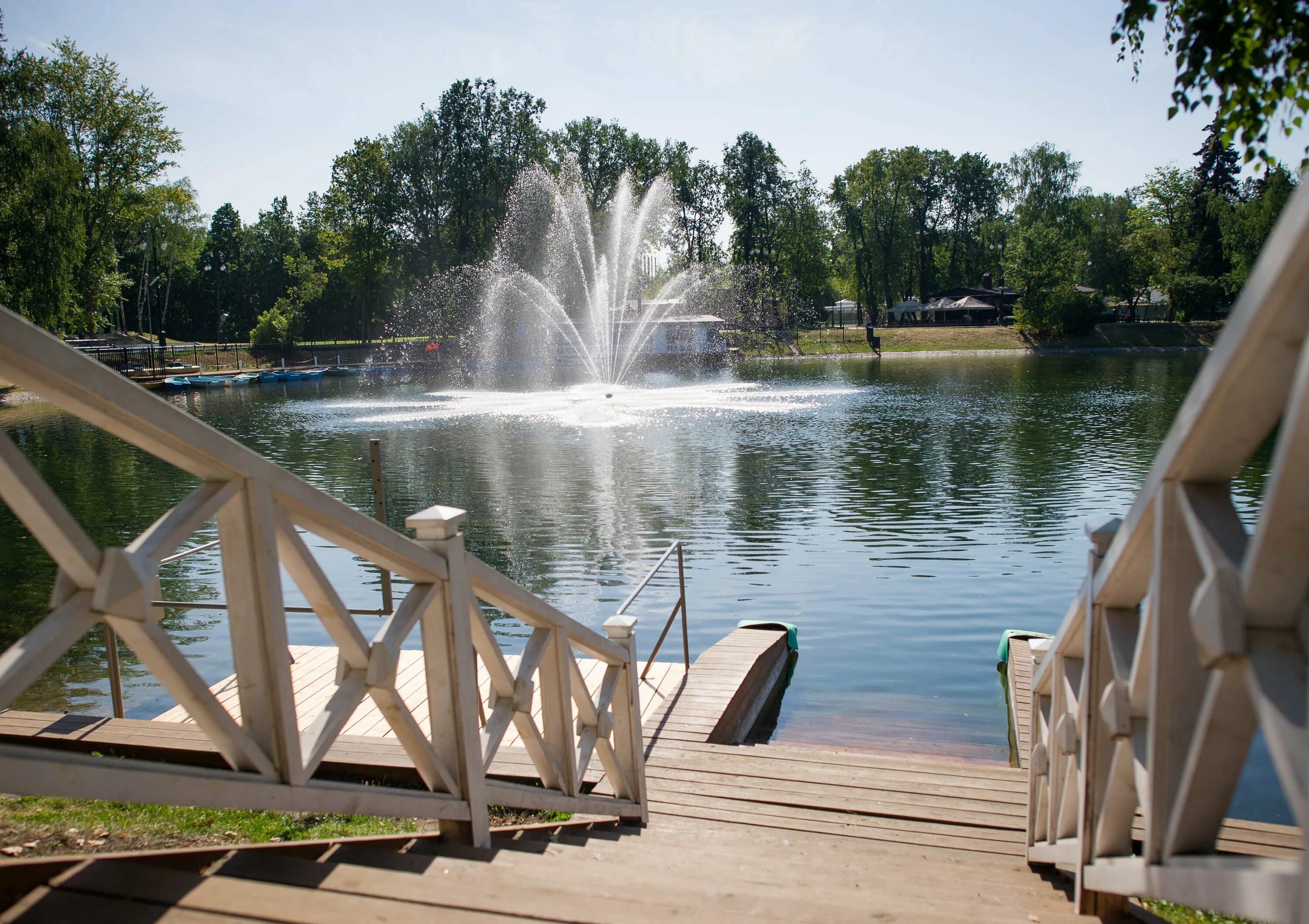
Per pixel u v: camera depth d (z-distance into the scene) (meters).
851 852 3.88
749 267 65.75
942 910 2.64
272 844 2.24
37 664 1.40
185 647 8.50
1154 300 88.50
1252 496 13.71
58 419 33.88
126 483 18.75
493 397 36.06
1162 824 1.79
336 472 18.91
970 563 11.27
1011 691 6.93
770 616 9.53
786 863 3.35
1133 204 92.19
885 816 4.45
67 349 1.42
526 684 2.96
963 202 87.69
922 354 63.38
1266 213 49.94
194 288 81.88
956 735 6.70
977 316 81.69
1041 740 3.33
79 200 40.41
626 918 2.02
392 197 57.75
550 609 3.17
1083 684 2.42
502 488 16.81
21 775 1.41
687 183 65.62
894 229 81.44
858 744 6.57
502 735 2.86
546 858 2.66
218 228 84.31
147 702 7.08
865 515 14.16
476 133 57.34
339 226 61.44
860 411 28.47
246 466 1.79
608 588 10.57
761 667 7.20
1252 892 1.39
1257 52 4.82
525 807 3.05
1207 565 1.46
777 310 67.75
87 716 4.86
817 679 7.85
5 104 36.38
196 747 4.43
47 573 11.46
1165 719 1.76
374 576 11.25
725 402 32.34
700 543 12.60
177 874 1.83
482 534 13.20
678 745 5.45
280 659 1.92
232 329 82.62
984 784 4.86
